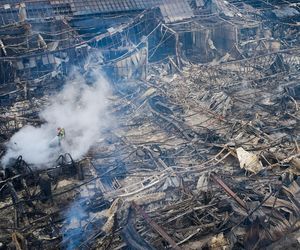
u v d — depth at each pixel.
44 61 32.88
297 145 21.83
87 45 34.31
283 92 29.53
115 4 43.69
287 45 40.47
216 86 32.12
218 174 19.08
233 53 39.41
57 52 33.28
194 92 31.58
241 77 33.78
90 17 41.66
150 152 22.12
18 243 14.91
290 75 32.94
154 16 41.22
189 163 21.53
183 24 42.12
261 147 21.78
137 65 34.12
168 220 15.89
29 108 28.61
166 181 18.75
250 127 24.31
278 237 15.32
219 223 15.80
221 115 27.05
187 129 25.38
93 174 20.59
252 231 14.89
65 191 18.22
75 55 33.97
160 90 31.22
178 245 14.61
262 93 30.48
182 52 39.88
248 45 39.69
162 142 24.08
